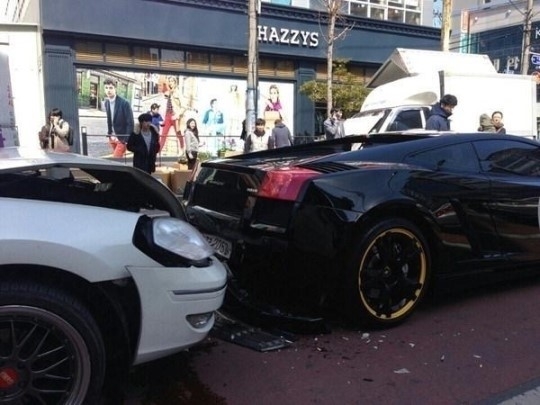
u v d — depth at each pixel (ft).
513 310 14.44
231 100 57.88
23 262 7.86
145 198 10.96
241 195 13.56
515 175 15.79
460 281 14.38
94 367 8.46
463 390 10.27
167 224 9.36
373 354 11.77
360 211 12.36
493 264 14.80
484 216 14.55
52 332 8.16
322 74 62.95
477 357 11.64
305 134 62.28
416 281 13.46
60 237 8.11
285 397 9.98
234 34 56.34
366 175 12.94
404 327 13.30
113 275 8.45
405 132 16.63
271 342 12.24
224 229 13.69
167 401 9.81
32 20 51.98
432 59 46.75
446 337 12.68
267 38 58.13
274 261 12.66
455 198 13.97
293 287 12.83
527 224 15.48
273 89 60.54
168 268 8.94
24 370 8.14
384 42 66.90
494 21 131.85
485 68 47.85
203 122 56.70
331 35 53.62
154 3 51.75
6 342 8.04
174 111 54.95
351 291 12.42
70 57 49.08
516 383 10.53
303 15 59.52
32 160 9.75
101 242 8.42
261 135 38.24
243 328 13.02
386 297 12.95
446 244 13.83
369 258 12.68
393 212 13.07
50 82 48.55
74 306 8.21
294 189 12.51
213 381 10.56
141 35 51.60
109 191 11.11
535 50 123.54
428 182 13.64
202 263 9.50
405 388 10.32
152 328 8.88
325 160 13.69
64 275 8.21
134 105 52.85
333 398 9.96
